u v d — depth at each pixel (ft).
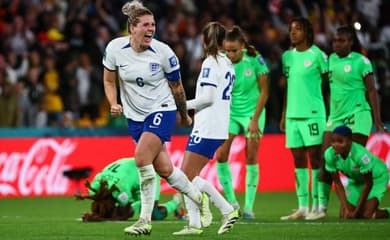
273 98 181.88
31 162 166.09
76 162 167.53
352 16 210.79
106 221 106.83
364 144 115.65
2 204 146.30
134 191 109.50
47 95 189.57
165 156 86.74
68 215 123.75
